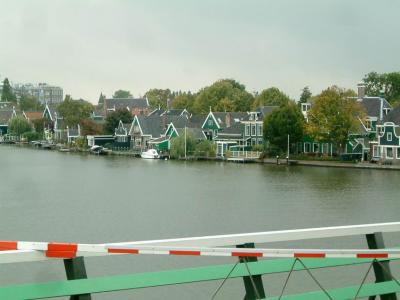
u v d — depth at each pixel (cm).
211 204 5681
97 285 615
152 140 13362
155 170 9781
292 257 684
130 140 14262
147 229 4372
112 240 3972
